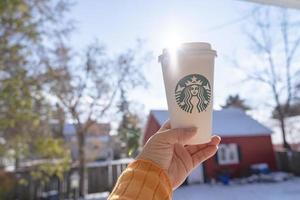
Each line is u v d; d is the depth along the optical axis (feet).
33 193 20.77
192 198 19.02
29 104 14.93
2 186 19.26
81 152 20.74
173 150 2.45
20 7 13.19
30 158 17.69
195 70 2.15
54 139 17.17
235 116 30.12
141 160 2.30
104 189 23.00
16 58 14.73
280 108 26.11
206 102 2.19
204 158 2.72
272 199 19.81
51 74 16.11
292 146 29.19
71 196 21.77
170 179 2.39
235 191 22.25
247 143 29.91
